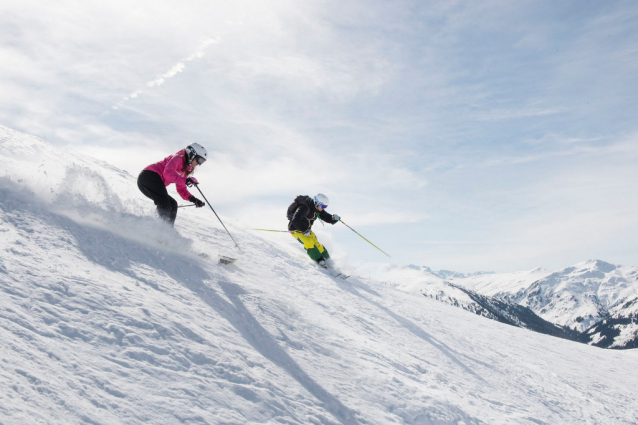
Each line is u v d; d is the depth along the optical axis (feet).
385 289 36.37
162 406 7.58
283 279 23.84
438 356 21.18
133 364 8.31
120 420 6.73
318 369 13.01
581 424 19.85
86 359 7.76
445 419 13.65
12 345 7.04
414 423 12.62
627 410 24.30
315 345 14.73
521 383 22.71
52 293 9.24
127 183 30.68
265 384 10.16
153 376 8.28
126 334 9.08
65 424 6.04
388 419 11.99
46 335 7.82
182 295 13.05
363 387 13.21
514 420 16.62
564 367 30.50
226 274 17.69
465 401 16.40
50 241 12.16
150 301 11.19
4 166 16.70
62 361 7.36
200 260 17.71
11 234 11.48
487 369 22.72
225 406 8.55
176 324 10.55
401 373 16.08
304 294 22.54
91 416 6.47
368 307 25.63
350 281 32.73
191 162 18.67
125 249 14.43
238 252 24.97
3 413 5.55
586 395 24.70
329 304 22.56
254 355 11.45
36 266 10.12
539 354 32.32
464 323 34.83
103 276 11.48
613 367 37.17
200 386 8.73
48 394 6.41
